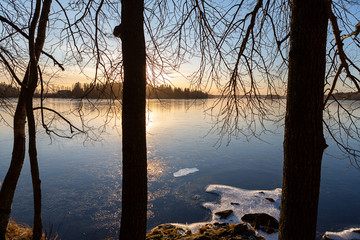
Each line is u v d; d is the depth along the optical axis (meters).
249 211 9.73
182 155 20.23
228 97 3.01
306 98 1.74
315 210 1.84
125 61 1.98
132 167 2.01
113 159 18.72
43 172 15.52
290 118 1.84
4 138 27.70
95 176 14.66
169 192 12.21
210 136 29.73
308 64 1.72
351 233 8.40
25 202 10.95
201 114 63.81
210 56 2.96
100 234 8.51
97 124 36.31
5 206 3.30
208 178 14.38
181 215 9.76
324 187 13.12
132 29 1.95
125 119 2.01
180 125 41.12
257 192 11.84
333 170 16.12
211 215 9.64
